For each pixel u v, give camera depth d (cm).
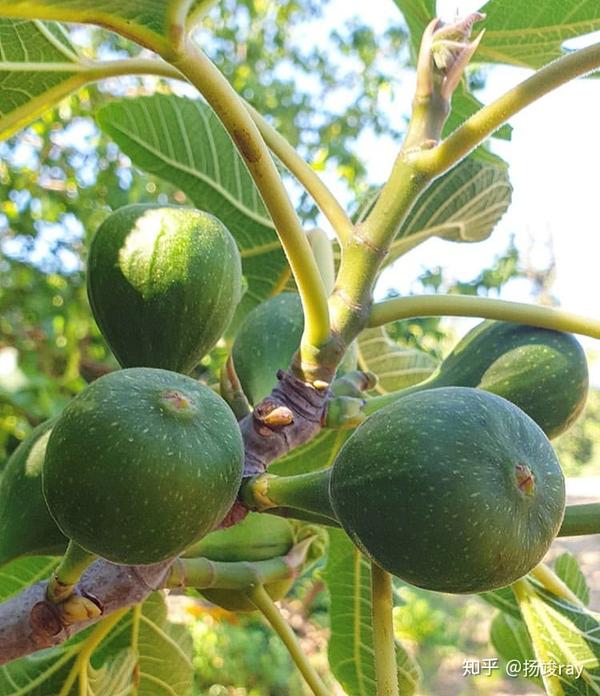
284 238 13
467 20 15
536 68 21
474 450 11
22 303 73
